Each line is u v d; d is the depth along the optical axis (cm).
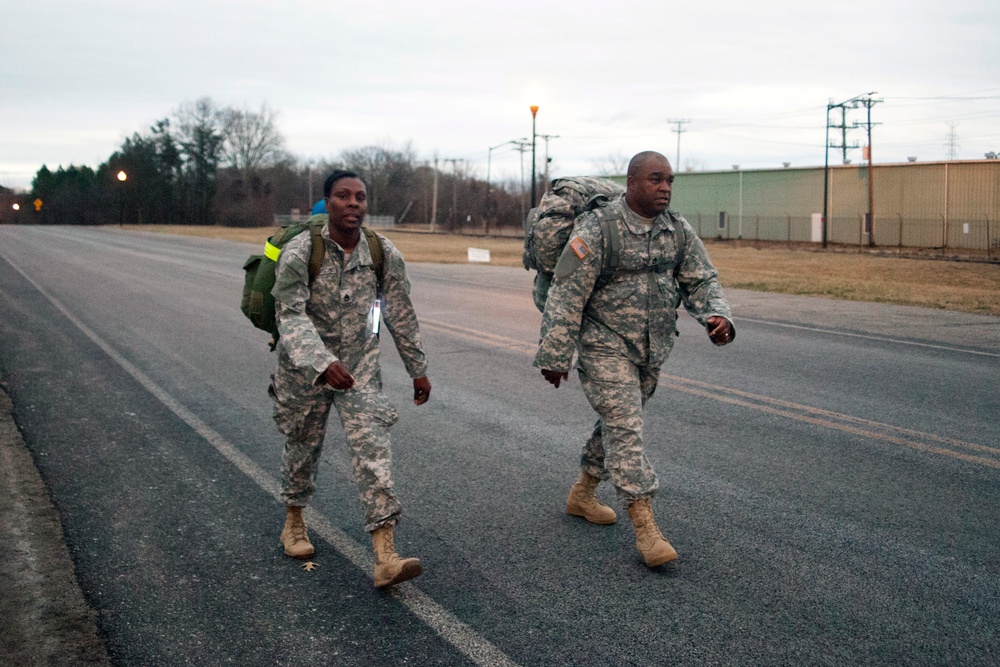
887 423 649
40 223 13588
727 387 782
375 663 307
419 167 12544
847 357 951
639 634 326
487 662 307
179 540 425
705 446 586
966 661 306
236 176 10775
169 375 848
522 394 757
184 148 11138
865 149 5144
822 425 643
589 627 332
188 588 369
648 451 573
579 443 596
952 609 347
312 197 11812
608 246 388
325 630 331
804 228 5500
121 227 8919
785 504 471
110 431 634
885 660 307
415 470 535
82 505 475
